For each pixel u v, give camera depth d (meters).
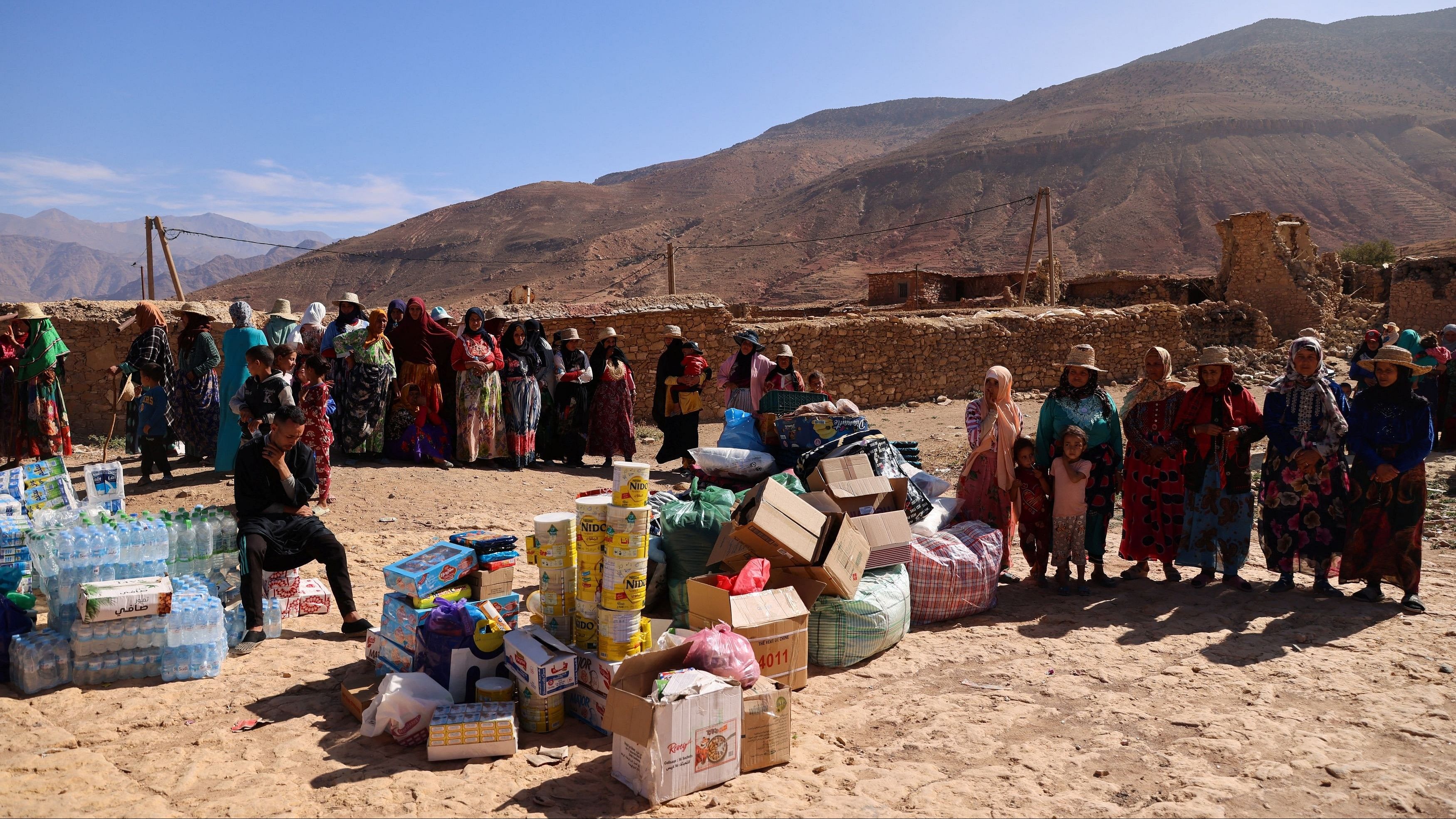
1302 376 6.61
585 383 11.73
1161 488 6.91
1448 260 32.41
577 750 4.24
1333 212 158.75
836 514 5.53
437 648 4.59
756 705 4.08
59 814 3.46
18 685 4.70
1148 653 5.61
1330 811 3.75
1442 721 4.59
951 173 194.00
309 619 6.02
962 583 6.22
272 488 5.52
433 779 3.89
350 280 189.62
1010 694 4.97
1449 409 11.98
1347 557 6.56
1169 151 184.62
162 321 9.30
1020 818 3.67
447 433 10.88
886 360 20.75
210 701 4.62
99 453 11.72
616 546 4.45
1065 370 6.89
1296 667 5.34
